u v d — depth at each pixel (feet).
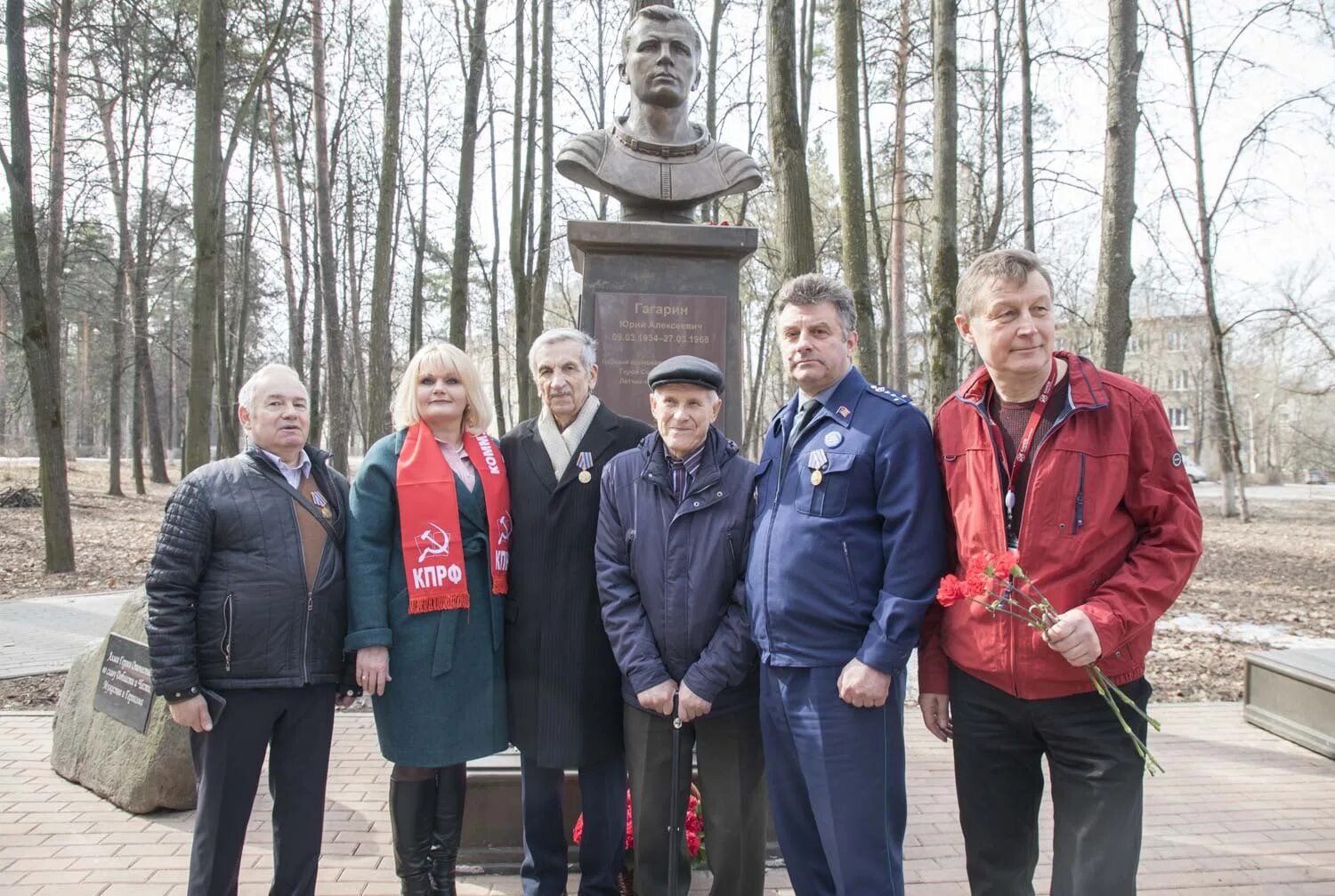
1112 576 6.89
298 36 45.42
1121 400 6.97
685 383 8.54
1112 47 24.23
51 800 12.72
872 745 7.50
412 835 8.89
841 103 26.25
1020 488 7.14
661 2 19.93
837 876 7.45
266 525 8.50
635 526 8.66
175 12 38.88
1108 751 6.79
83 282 75.97
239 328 75.66
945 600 6.81
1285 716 16.05
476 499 9.30
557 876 9.21
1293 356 65.57
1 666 19.86
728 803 8.39
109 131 56.03
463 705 8.91
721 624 8.41
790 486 8.01
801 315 8.04
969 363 50.98
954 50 26.58
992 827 7.38
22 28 29.37
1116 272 24.16
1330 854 11.27
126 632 13.16
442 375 9.39
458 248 37.70
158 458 78.69
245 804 8.32
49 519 32.07
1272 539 50.60
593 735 9.02
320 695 8.71
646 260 14.06
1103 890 6.61
